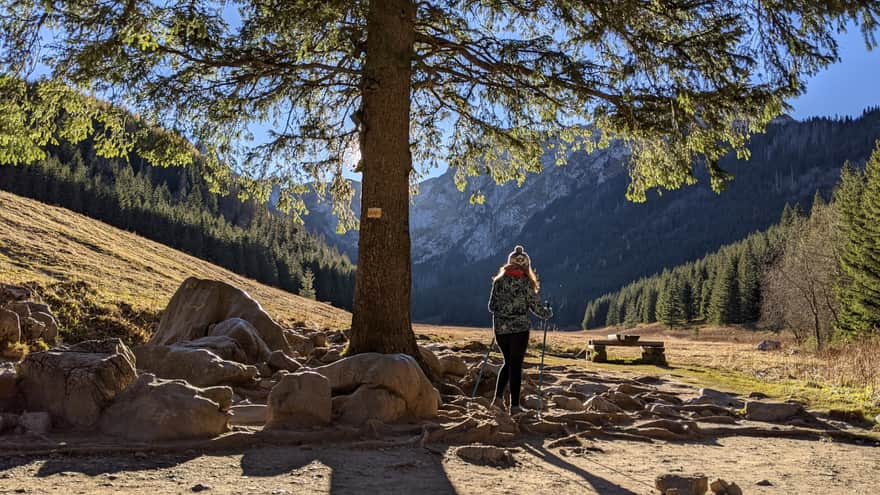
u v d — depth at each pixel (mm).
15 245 26234
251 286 60750
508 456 5098
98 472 4055
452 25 10172
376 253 8906
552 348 24438
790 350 33625
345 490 3936
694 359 22547
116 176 129250
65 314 14148
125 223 100062
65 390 5078
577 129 11109
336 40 8891
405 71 8977
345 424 5867
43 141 8852
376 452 5090
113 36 7273
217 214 152250
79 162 114062
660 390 10648
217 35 8492
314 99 11508
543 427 6496
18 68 7742
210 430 5094
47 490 3609
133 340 14562
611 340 19719
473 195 13016
